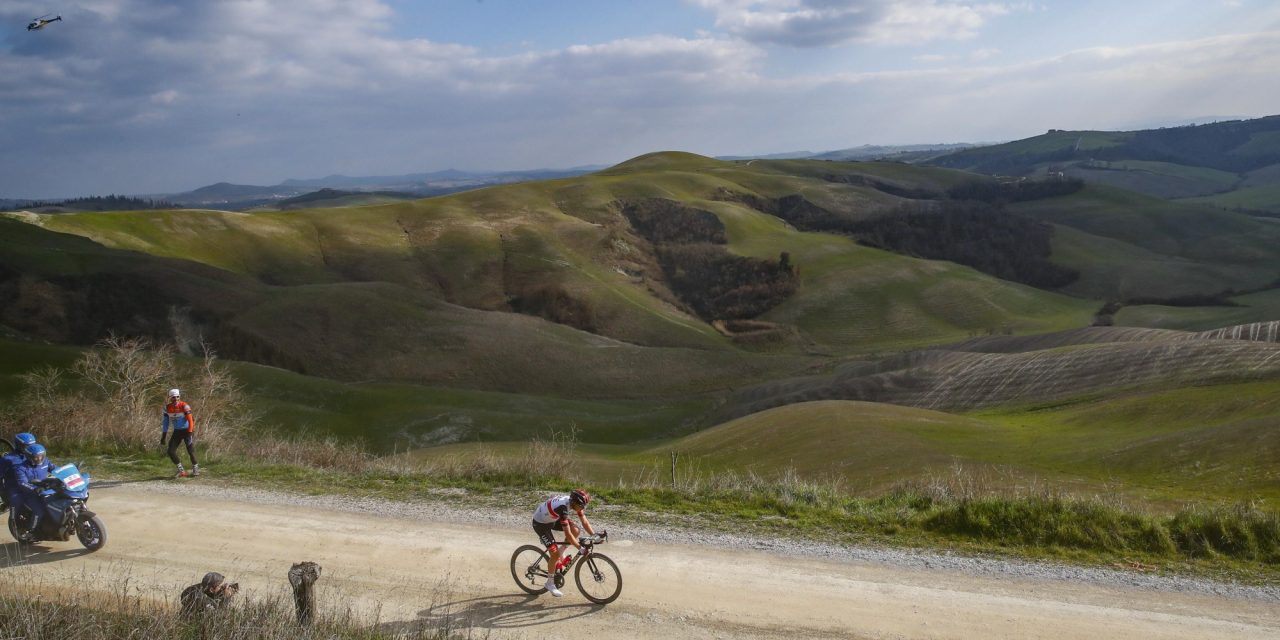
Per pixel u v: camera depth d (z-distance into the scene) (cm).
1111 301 13512
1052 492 1466
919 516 1370
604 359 9712
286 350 8688
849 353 11362
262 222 14012
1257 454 2519
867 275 13775
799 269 14225
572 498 1050
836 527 1345
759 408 7188
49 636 844
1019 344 7525
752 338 12031
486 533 1303
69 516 1195
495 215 16050
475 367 9000
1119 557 1198
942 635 934
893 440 3572
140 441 1992
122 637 844
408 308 10150
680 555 1197
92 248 10294
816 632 945
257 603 921
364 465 1916
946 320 12344
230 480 1664
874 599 1035
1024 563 1166
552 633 945
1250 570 1139
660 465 3909
